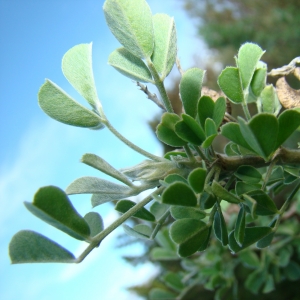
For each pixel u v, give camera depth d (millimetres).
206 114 96
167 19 102
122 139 103
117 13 96
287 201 105
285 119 83
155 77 98
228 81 108
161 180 92
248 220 132
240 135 87
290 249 261
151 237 103
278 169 123
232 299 335
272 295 334
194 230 90
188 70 100
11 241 80
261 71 125
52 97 100
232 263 272
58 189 81
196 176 83
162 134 97
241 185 98
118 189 97
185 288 281
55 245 83
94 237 87
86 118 102
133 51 98
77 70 105
